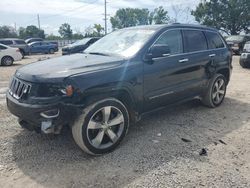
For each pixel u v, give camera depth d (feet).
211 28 20.51
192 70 17.69
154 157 12.94
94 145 12.74
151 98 15.16
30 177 11.41
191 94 18.22
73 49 54.65
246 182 11.06
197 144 14.37
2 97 24.02
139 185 10.84
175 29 17.12
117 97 13.61
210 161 12.63
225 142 14.66
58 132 12.23
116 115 13.50
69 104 11.80
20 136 15.15
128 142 14.47
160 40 15.85
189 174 11.55
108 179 11.23
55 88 11.80
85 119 12.26
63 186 10.82
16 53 55.57
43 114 11.75
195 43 18.35
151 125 16.92
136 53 14.56
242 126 17.02
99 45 17.33
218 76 20.16
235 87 28.53
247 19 134.62
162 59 15.56
